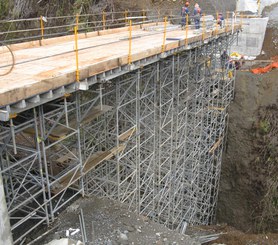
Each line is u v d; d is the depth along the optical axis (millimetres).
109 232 9898
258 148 21062
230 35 22578
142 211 14734
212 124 21750
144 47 12203
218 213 22453
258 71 22531
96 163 11398
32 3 26703
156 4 29344
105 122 12703
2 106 6656
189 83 18156
